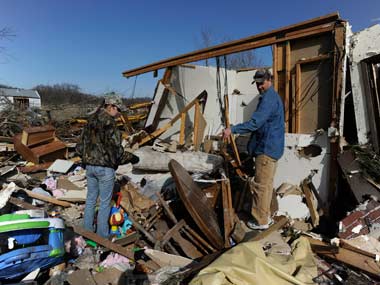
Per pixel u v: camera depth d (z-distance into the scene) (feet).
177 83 25.45
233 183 16.05
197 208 11.60
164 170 17.21
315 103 14.71
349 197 14.07
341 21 13.29
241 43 17.47
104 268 10.18
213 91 22.91
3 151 24.80
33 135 22.59
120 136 11.85
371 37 12.96
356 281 9.04
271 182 12.07
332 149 13.73
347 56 13.52
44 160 22.65
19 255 7.97
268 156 11.68
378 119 12.81
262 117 11.11
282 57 15.75
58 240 9.20
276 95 11.59
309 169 14.57
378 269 9.33
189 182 13.19
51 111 53.16
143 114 40.06
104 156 11.41
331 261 10.34
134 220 12.86
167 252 11.53
